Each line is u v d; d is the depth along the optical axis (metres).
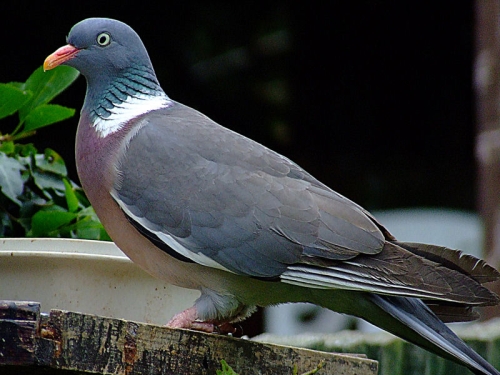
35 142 20.39
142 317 8.81
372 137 24.62
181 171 8.79
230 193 8.67
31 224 9.85
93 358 7.09
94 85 9.41
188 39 22.08
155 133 8.99
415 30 24.06
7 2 20.28
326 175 24.47
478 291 8.02
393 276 8.22
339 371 8.52
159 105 9.43
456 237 24.06
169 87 22.14
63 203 10.22
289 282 8.50
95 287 8.55
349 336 12.62
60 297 8.43
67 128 20.42
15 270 8.36
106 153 9.01
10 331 6.70
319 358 8.41
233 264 8.55
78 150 9.23
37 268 8.38
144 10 21.62
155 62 21.94
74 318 7.01
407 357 12.38
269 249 8.53
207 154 8.88
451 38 24.19
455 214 24.45
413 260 8.28
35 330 6.75
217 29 22.27
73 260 8.38
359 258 8.44
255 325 19.30
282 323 20.08
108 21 9.51
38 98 10.09
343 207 8.70
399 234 24.19
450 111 24.66
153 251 8.75
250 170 8.83
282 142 23.83
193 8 22.00
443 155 24.78
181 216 8.65
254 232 8.55
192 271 8.69
